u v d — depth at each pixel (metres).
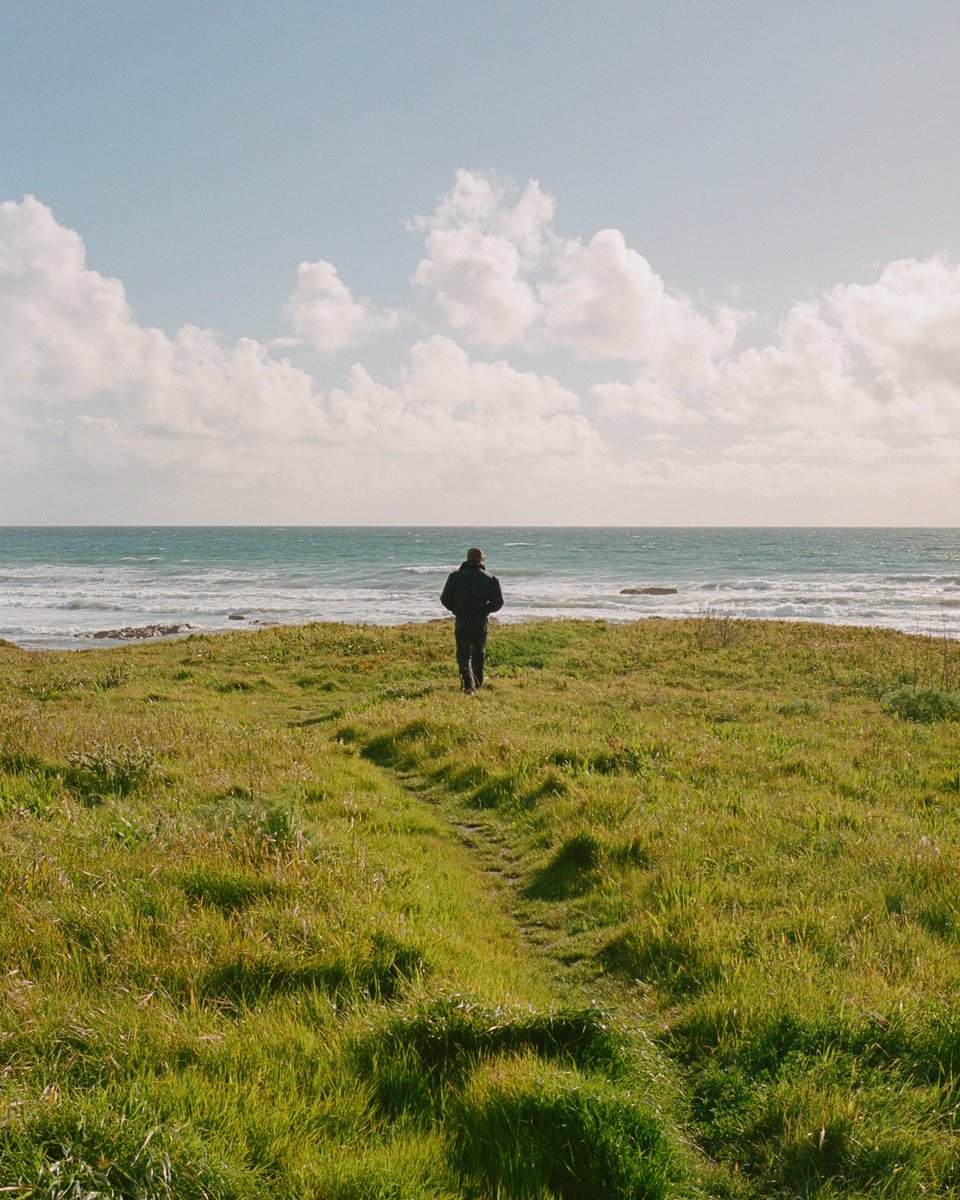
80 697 17.41
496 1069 3.55
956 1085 3.62
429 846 7.87
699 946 5.16
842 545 167.88
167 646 27.45
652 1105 3.46
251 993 4.13
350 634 27.22
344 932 4.75
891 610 48.16
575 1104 3.27
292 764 10.08
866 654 22.53
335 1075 3.47
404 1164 2.98
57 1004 3.76
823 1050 3.92
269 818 6.82
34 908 4.78
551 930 6.11
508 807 9.21
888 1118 3.37
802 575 83.06
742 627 28.55
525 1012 4.03
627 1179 3.00
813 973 4.71
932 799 9.17
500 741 11.59
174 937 4.54
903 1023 4.00
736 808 8.42
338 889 5.47
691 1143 3.45
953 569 92.25
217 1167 2.72
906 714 15.45
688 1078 3.97
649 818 8.02
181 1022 3.65
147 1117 2.89
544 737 12.01
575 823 8.03
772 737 12.59
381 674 21.38
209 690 19.59
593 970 5.35
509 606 51.72
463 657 17.69
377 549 153.12
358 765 11.14
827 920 5.48
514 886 7.13
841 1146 3.26
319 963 4.40
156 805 7.59
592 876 6.85
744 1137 3.46
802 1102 3.49
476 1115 3.30
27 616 51.06
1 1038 3.40
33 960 4.24
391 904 5.54
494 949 5.52
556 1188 3.02
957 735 13.16
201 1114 3.05
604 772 10.31
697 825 7.79
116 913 4.77
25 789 7.96
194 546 174.25
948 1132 3.32
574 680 19.83
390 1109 3.35
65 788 8.20
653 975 5.07
